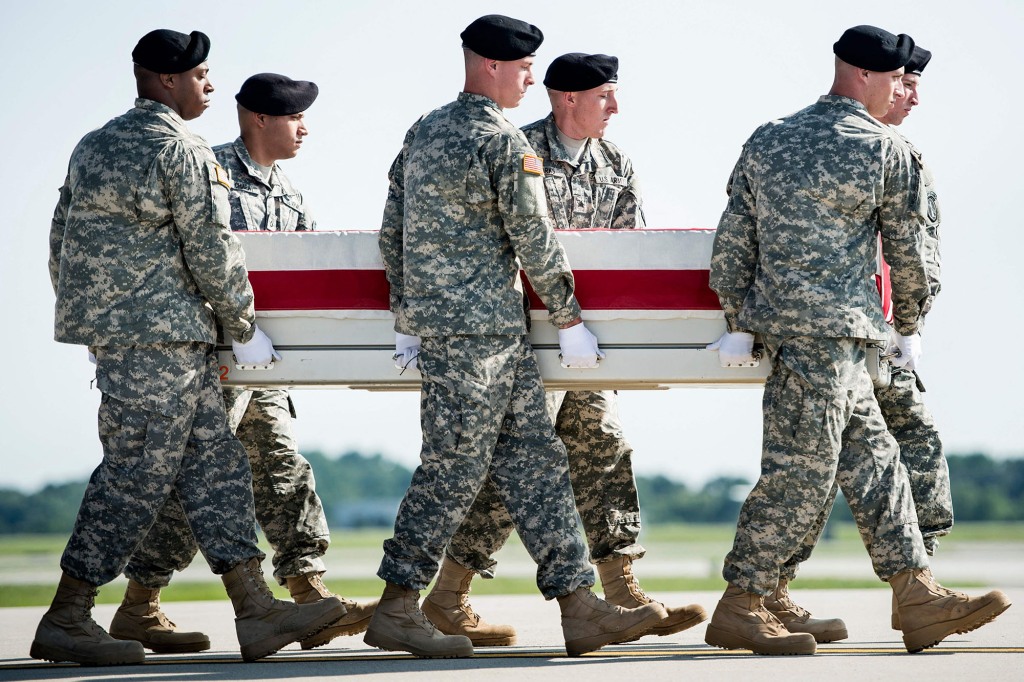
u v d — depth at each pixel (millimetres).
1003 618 20953
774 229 15758
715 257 16219
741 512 16094
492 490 17953
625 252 16594
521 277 16609
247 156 19594
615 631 15516
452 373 15703
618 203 18969
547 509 15805
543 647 18000
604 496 18266
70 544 15719
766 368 16562
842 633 17875
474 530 18078
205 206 15656
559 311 15969
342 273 16859
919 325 17438
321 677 13969
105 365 15781
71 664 16156
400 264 16594
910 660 15141
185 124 16266
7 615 25547
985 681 13156
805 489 15656
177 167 15617
